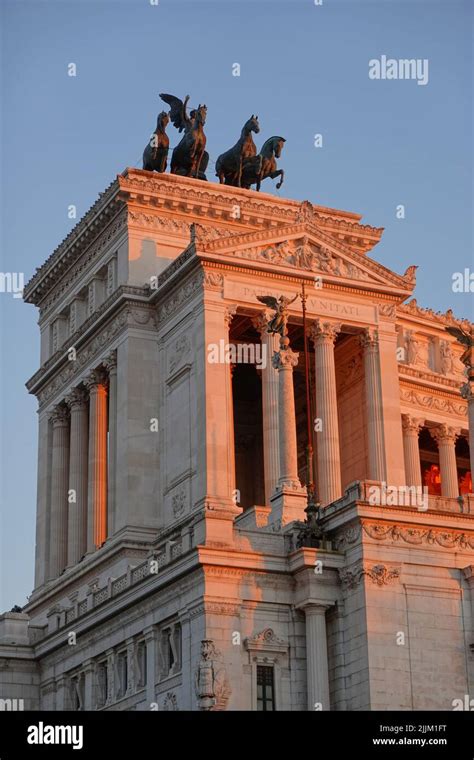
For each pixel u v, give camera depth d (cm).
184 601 15250
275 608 15188
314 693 14838
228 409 19975
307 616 15125
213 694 14362
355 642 14862
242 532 15450
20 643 19025
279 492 16438
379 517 15100
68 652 18050
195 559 14925
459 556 15388
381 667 14638
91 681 17262
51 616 18950
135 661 16188
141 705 15862
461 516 15488
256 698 14775
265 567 15175
